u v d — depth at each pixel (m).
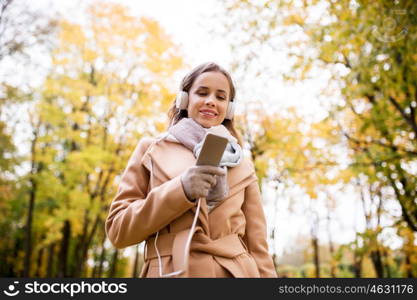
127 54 11.30
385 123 6.69
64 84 11.05
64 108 11.94
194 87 1.78
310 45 6.32
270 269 1.74
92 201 11.78
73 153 11.02
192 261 1.48
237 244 1.60
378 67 5.64
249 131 9.38
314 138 8.72
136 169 1.72
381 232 7.75
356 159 7.25
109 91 11.35
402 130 6.76
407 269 9.70
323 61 6.57
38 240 18.59
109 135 11.70
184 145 1.67
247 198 1.83
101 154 10.94
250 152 9.25
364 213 10.91
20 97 12.08
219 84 1.77
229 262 1.52
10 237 19.20
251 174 1.79
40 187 12.51
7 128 12.72
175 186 1.42
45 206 14.84
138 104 10.80
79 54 11.63
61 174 13.91
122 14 11.38
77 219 12.55
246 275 1.53
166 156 1.66
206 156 1.42
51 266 15.92
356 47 6.00
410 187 6.95
